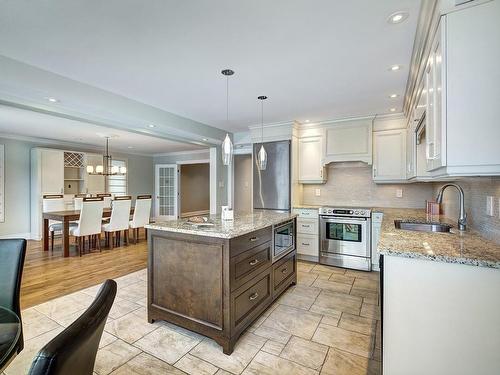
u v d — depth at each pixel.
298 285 3.37
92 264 4.14
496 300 1.32
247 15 1.77
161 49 2.20
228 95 3.29
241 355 1.99
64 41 2.07
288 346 2.10
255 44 2.13
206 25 1.88
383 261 1.57
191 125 4.46
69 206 6.27
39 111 3.15
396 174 4.05
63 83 2.70
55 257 4.52
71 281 3.42
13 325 1.27
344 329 2.35
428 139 1.75
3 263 1.63
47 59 2.36
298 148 4.74
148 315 2.43
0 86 2.42
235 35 2.00
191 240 2.19
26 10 1.70
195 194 10.15
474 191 2.16
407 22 1.84
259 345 2.12
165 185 9.00
